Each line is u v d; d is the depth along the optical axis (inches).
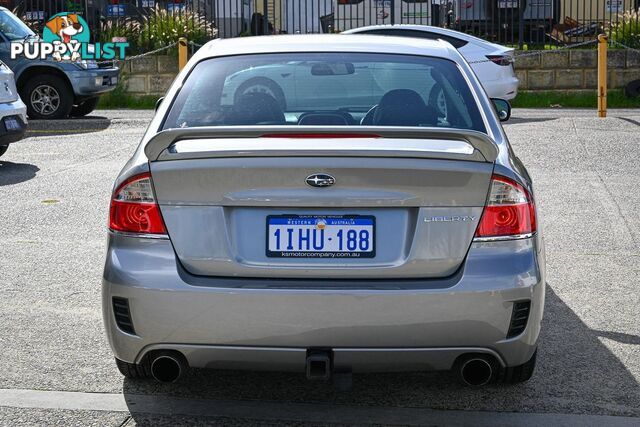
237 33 912.3
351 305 159.5
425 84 195.9
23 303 252.2
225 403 184.2
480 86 201.6
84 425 173.3
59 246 318.0
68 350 215.0
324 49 206.1
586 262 298.2
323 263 162.6
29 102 703.7
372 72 198.5
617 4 919.7
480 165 163.6
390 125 186.9
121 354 168.7
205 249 163.3
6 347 216.7
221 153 161.3
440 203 162.6
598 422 175.0
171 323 162.4
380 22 877.2
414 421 175.3
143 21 908.0
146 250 164.9
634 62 873.5
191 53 888.9
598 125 623.8
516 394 188.9
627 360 209.2
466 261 162.6
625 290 266.5
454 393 189.5
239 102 191.6
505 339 163.8
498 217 163.8
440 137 165.8
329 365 161.5
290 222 162.7
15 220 357.1
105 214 368.5
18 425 173.2
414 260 162.1
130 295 163.6
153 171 165.2
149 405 183.0
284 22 905.5
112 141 578.2
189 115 189.2
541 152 510.9
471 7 875.4
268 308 160.1
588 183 426.9
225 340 161.8
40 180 440.5
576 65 873.5
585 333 228.5
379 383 195.3
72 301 254.4
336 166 160.2
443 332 161.2
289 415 178.4
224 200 162.7
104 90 721.0
